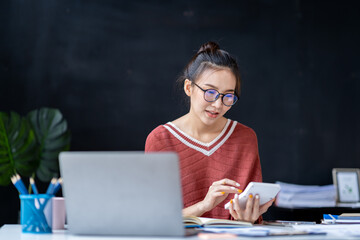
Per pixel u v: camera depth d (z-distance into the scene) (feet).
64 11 10.92
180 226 3.69
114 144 10.83
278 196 9.38
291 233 3.99
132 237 3.78
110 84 10.96
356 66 11.76
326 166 11.49
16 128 5.63
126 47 11.09
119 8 11.12
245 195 5.04
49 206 4.34
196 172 6.74
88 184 3.76
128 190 3.70
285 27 11.68
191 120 6.94
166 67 11.19
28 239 3.87
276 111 11.48
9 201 10.20
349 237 3.87
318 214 9.47
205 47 6.57
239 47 11.49
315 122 11.57
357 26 11.84
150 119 11.02
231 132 7.03
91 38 10.97
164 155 3.59
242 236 3.83
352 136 11.64
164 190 3.65
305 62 11.67
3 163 5.57
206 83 6.22
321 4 11.80
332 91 11.68
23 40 10.72
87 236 3.85
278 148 11.40
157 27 11.25
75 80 10.83
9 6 10.73
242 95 11.41
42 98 10.67
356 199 10.38
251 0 11.61
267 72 11.54
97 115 10.84
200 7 11.43
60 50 10.83
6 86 10.57
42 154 5.76
